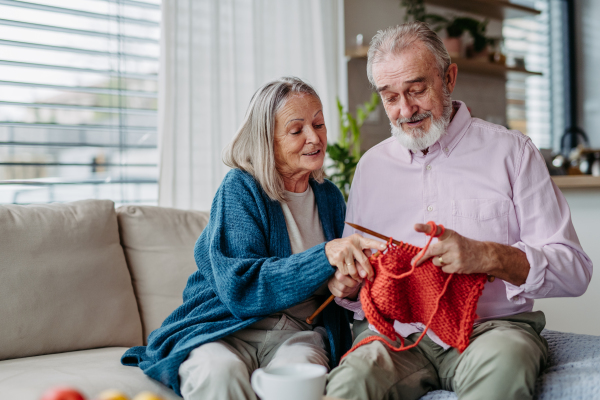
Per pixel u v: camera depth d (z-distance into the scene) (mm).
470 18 3543
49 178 2248
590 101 4492
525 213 1325
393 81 1342
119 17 2430
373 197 1502
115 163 2428
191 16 2496
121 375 1329
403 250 1195
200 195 2541
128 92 2461
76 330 1607
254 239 1365
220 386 1136
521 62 3889
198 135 2541
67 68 2293
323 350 1375
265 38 2826
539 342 1209
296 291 1245
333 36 3090
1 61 2143
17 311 1523
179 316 1447
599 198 2301
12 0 2170
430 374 1271
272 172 1445
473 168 1386
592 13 4461
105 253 1741
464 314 1139
